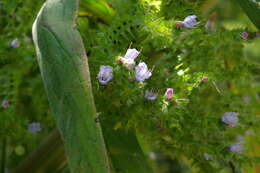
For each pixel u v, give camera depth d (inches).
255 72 19.7
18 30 22.5
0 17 22.6
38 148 24.8
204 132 18.1
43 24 16.1
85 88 14.9
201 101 19.5
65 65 15.3
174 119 16.8
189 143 17.8
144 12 18.6
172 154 19.1
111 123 19.2
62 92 15.1
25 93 23.9
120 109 17.3
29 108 24.5
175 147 18.6
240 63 20.6
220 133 18.5
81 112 14.9
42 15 16.4
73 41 15.5
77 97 14.9
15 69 21.3
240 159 18.8
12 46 21.5
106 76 16.6
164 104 16.6
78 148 14.8
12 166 27.0
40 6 22.0
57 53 15.5
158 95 16.9
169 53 18.5
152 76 17.9
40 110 24.2
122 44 18.3
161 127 17.3
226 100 19.5
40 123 24.4
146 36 18.2
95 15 20.3
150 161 27.7
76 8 16.2
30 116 24.6
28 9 22.2
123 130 19.4
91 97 14.9
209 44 18.9
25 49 21.6
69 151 14.8
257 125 19.5
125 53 18.1
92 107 14.8
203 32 19.4
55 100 15.1
